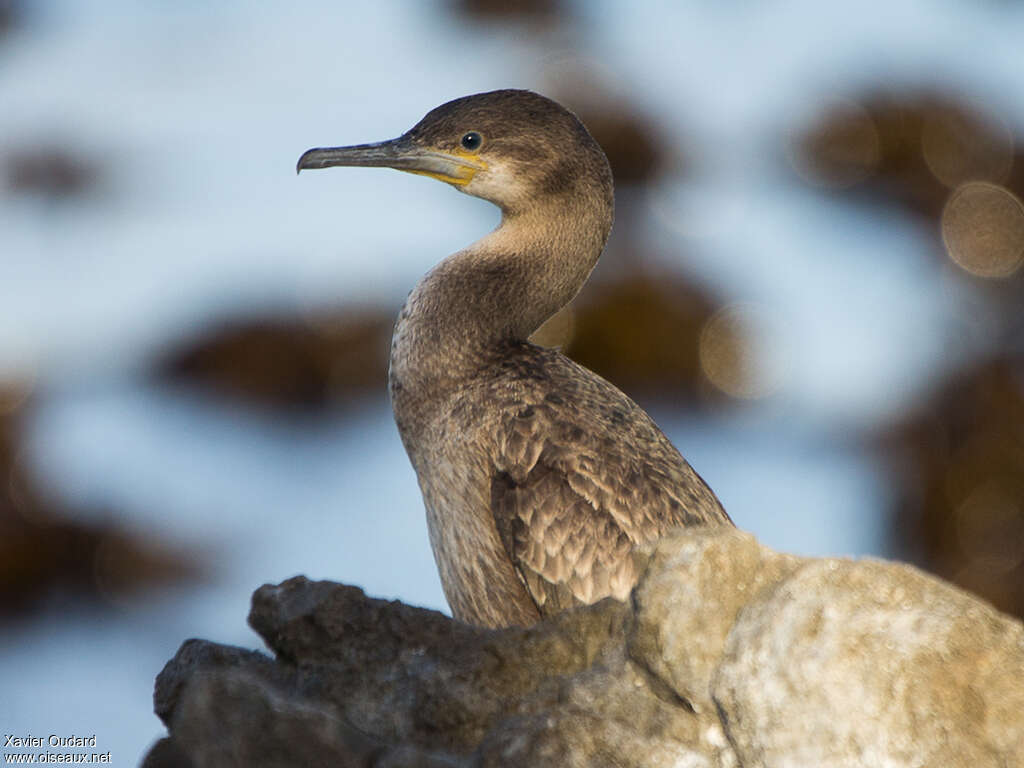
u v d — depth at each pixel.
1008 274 38.38
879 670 6.27
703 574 6.77
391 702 7.39
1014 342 35.88
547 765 6.56
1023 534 31.52
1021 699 6.17
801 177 42.69
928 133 41.69
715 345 37.06
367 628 7.56
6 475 38.69
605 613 7.37
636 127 43.94
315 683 7.48
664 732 6.74
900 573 6.48
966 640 6.29
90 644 34.56
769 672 6.39
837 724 6.26
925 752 6.18
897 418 34.22
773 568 6.83
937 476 32.75
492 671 7.31
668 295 37.19
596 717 6.64
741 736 6.47
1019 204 40.22
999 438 33.22
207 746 6.49
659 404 36.75
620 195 42.69
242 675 6.80
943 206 40.31
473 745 7.20
